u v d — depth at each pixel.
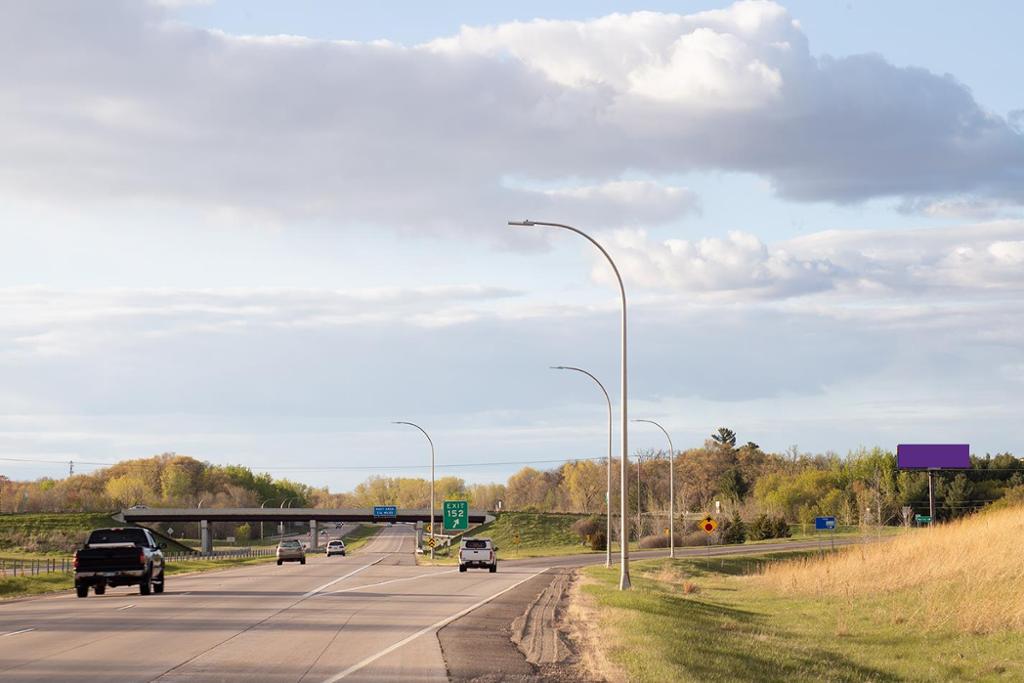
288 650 19.06
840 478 153.62
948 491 130.62
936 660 27.62
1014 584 38.53
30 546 137.88
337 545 113.31
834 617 38.25
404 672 16.36
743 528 122.25
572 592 38.88
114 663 17.11
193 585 43.56
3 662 17.23
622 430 38.81
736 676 19.80
